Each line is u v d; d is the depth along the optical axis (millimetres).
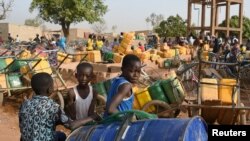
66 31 55500
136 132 3578
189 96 10164
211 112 8836
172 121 3537
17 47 24562
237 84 8766
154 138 3439
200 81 8797
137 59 4289
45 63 11688
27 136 3994
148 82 12023
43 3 53469
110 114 4012
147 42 39250
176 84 8883
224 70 13312
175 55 24812
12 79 11289
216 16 41188
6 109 10648
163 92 8977
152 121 3621
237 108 8492
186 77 10891
